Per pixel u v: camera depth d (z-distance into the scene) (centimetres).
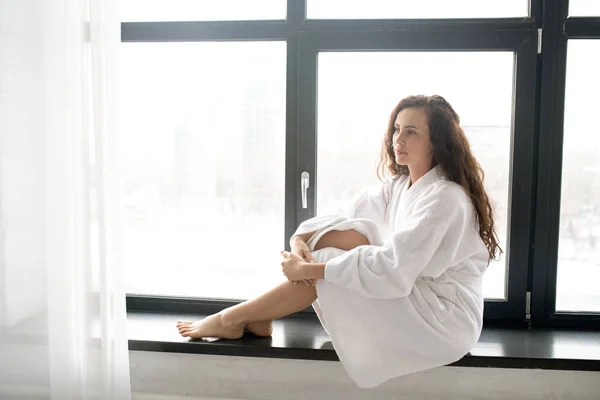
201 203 202
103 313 160
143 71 198
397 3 187
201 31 192
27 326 168
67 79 157
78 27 155
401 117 161
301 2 188
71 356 164
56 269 162
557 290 193
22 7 159
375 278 148
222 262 204
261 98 195
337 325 156
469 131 189
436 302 153
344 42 188
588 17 179
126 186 204
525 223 189
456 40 184
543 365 160
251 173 199
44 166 164
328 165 195
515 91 185
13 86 162
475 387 167
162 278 207
